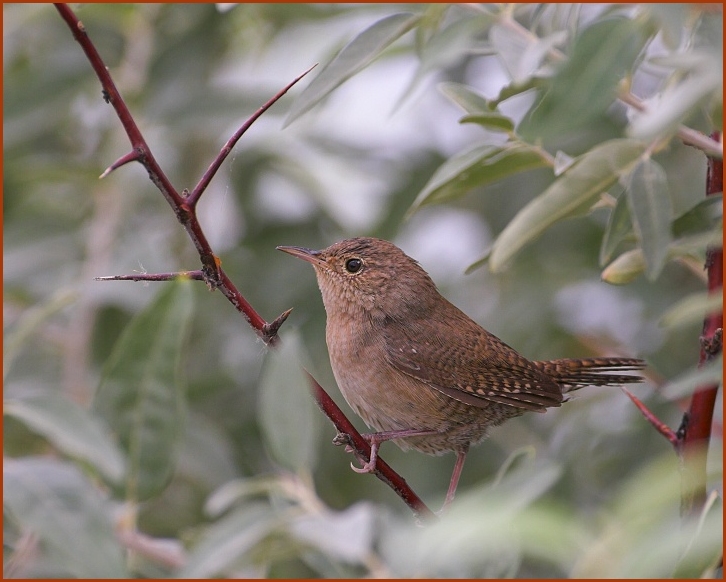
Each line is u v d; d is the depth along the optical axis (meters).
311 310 9.77
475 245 10.30
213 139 9.83
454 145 10.27
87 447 5.16
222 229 10.16
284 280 9.70
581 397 9.39
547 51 5.05
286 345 5.22
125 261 8.70
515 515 3.38
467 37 5.36
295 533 4.56
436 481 9.34
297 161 9.56
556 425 9.62
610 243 5.52
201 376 8.97
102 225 9.09
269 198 10.14
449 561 4.18
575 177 5.48
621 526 3.39
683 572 3.91
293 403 5.21
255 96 8.99
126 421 6.14
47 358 9.18
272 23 9.79
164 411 6.18
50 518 4.80
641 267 5.76
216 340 9.66
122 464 5.42
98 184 9.31
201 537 5.82
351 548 4.24
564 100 4.21
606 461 9.19
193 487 8.84
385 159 10.15
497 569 4.97
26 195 9.85
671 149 9.11
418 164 9.77
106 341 9.20
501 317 9.67
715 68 3.71
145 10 9.61
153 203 9.99
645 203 4.94
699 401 5.45
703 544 3.54
